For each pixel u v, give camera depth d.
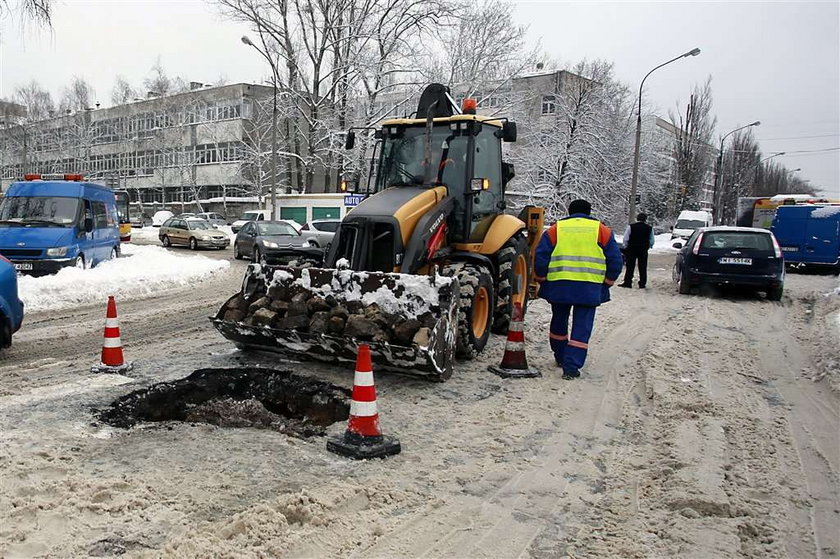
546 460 4.30
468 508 3.56
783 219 19.58
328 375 6.04
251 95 52.50
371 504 3.54
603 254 6.45
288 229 20.78
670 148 48.12
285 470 3.93
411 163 7.88
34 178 15.40
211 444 4.34
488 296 7.23
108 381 5.76
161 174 56.41
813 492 3.84
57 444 4.19
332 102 34.75
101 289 12.09
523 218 9.97
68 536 3.05
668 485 3.86
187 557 2.89
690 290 13.20
